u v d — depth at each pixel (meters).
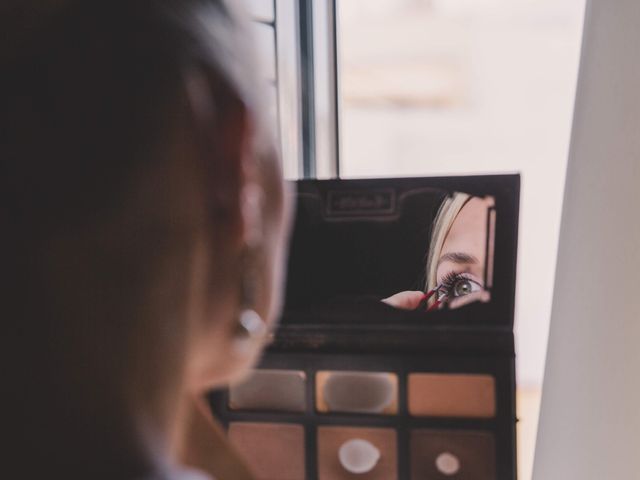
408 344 0.61
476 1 1.92
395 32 1.97
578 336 0.69
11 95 0.22
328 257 0.62
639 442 0.67
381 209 0.62
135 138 0.22
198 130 0.23
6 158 0.22
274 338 0.63
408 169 2.02
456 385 0.61
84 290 0.22
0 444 0.22
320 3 0.81
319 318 0.62
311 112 0.82
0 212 0.22
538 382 1.58
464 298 0.61
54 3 0.22
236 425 0.64
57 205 0.22
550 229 1.70
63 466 0.22
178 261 0.23
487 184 0.60
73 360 0.22
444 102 1.98
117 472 0.22
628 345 0.67
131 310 0.22
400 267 0.62
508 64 1.91
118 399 0.22
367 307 0.62
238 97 0.23
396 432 0.61
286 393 0.63
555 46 1.87
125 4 0.22
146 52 0.22
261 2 0.75
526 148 1.86
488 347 0.60
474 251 0.60
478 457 0.60
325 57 0.82
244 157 0.24
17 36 0.22
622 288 0.67
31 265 0.22
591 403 0.69
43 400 0.22
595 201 0.67
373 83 1.99
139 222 0.22
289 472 0.63
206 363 0.26
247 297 0.25
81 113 0.22
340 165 0.85
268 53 0.76
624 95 0.65
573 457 0.70
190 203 0.23
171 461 0.23
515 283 0.60
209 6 0.24
